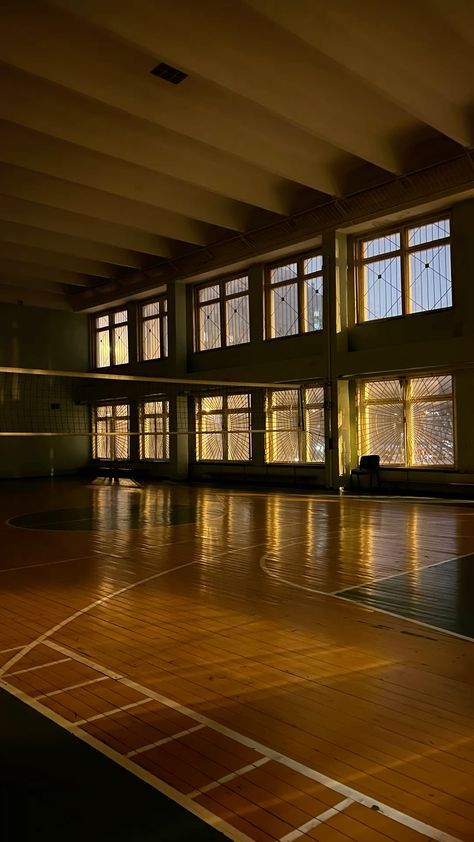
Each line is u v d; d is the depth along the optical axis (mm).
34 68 8398
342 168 12703
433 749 2623
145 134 11211
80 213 13867
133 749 2646
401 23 8062
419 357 12328
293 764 2512
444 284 12461
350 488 13938
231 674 3486
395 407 13445
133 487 16203
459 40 8453
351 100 10133
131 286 18922
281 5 7473
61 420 21266
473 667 3553
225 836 2062
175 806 2230
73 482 18375
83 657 3791
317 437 14828
